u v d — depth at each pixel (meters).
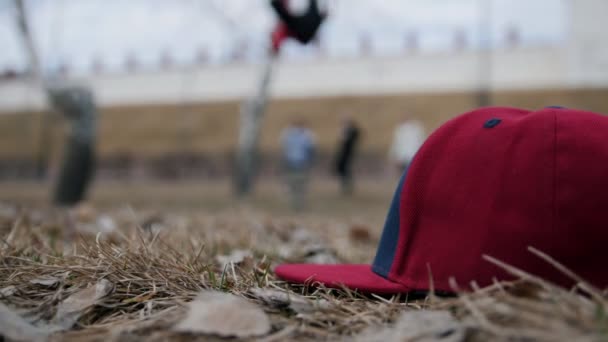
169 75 35.69
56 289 1.70
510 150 1.51
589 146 1.43
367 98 31.38
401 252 1.65
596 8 28.31
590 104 27.33
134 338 1.32
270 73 13.59
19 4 8.11
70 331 1.43
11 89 31.59
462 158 1.59
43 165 27.64
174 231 3.19
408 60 33.66
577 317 1.15
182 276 1.79
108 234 2.95
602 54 28.33
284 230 4.20
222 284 1.78
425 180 1.64
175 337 1.33
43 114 31.06
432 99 30.44
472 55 32.69
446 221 1.57
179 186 20.98
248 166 13.97
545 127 1.49
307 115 30.52
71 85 8.59
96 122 8.90
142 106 34.28
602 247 1.39
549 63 30.50
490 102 28.59
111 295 1.63
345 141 14.34
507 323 1.21
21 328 1.34
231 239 3.18
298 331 1.38
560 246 1.41
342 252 3.11
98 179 27.38
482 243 1.48
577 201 1.41
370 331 1.35
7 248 2.09
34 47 8.43
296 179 10.95
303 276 1.76
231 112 32.47
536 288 1.30
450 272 1.52
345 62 34.50
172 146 29.11
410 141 11.82
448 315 1.30
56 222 3.75
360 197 13.36
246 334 1.32
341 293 1.70
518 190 1.46
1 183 25.42
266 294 1.58
